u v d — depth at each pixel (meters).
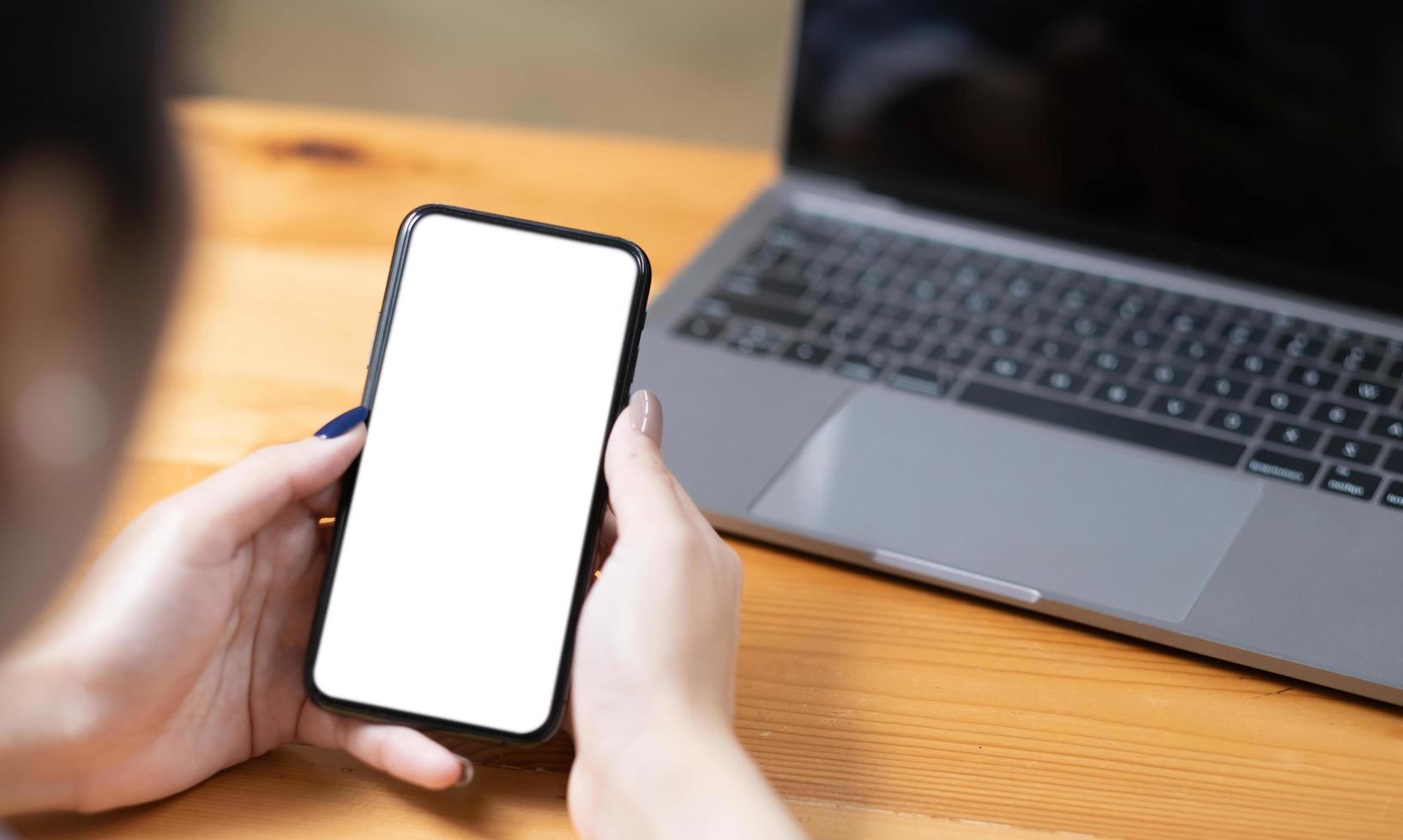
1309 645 0.58
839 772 0.55
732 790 0.44
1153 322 0.81
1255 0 0.80
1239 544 0.64
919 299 0.83
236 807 0.52
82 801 0.50
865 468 0.69
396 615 0.52
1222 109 0.82
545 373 0.55
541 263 0.56
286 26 2.78
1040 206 0.88
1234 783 0.55
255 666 0.54
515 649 0.52
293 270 0.88
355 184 0.98
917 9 0.87
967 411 0.73
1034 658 0.61
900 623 0.63
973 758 0.56
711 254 0.87
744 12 2.87
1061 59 0.85
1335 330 0.80
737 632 0.51
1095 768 0.56
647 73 2.68
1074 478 0.68
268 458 0.52
